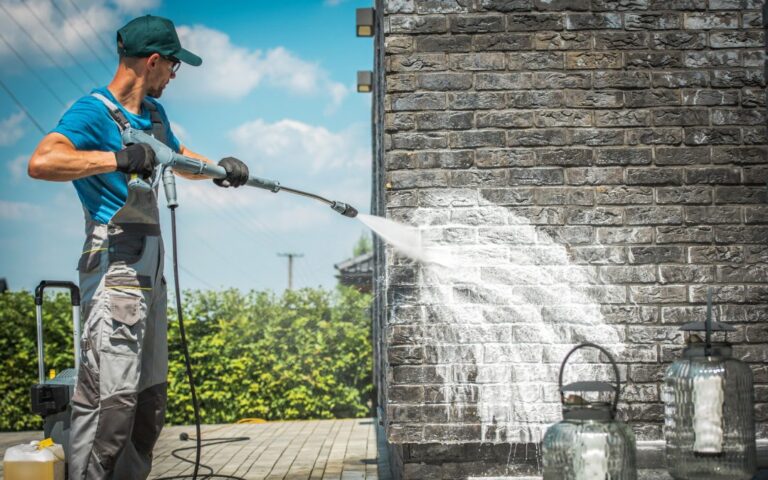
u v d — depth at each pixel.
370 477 5.57
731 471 3.32
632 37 4.45
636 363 4.33
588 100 4.43
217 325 10.52
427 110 4.42
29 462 4.03
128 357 3.31
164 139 3.75
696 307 4.36
